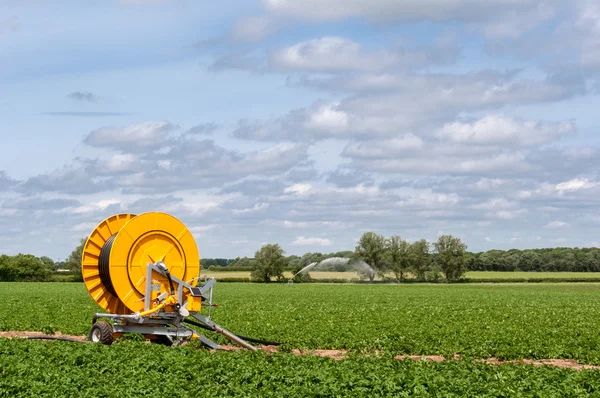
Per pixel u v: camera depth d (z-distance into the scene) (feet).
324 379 55.36
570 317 142.61
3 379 54.03
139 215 76.28
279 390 52.49
